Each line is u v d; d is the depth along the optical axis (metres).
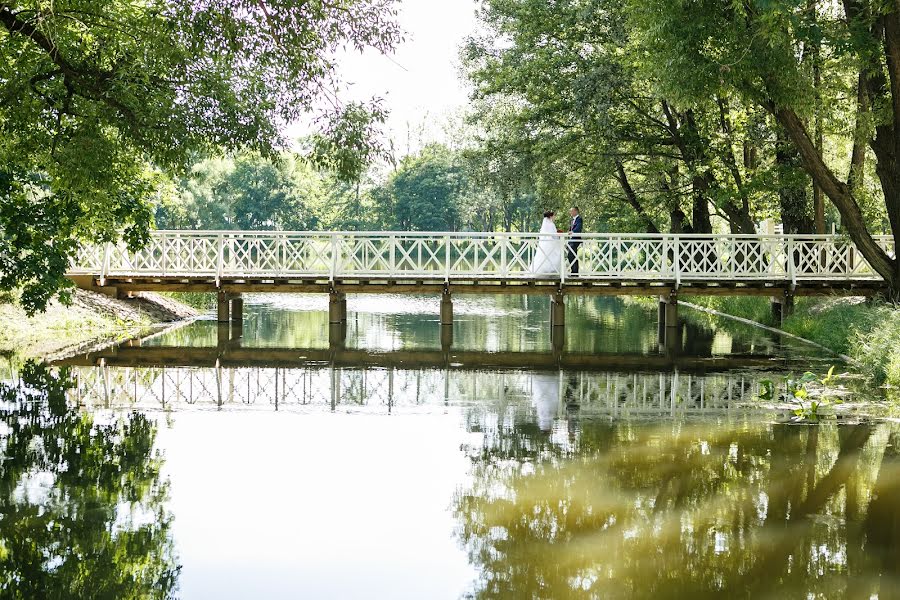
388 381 10.93
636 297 29.91
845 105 15.34
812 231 19.55
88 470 6.41
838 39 12.48
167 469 6.50
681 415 8.68
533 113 22.03
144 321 17.70
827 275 17.06
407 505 5.71
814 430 7.91
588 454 7.04
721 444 7.38
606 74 19.31
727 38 12.46
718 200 18.66
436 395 9.91
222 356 13.05
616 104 20.36
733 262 17.11
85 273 17.77
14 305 15.57
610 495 5.91
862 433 7.78
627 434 7.79
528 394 9.98
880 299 15.11
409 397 9.77
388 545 4.99
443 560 4.77
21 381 10.22
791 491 5.98
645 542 5.00
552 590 4.33
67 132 10.16
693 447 7.27
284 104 10.37
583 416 8.66
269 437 7.62
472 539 5.07
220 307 17.39
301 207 70.50
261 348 14.11
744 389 10.30
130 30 9.78
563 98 20.91
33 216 12.12
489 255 17.16
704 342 15.30
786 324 16.94
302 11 9.58
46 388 9.81
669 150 21.98
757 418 8.53
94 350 13.33
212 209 61.62
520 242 17.23
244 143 10.45
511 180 22.75
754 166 20.72
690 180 21.30
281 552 4.86
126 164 11.30
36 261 12.35
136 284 17.78
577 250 17.47
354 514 5.53
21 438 7.35
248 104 10.26
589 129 20.27
